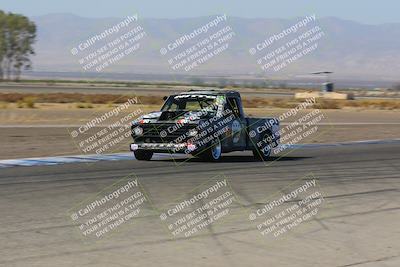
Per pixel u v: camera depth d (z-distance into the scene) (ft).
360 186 63.93
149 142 81.66
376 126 177.37
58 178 64.49
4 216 45.68
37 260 34.71
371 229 44.37
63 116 176.04
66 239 39.50
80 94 325.01
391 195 58.80
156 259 35.55
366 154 99.96
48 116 174.50
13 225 42.86
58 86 492.13
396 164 85.66
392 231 43.93
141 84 641.40
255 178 67.77
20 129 132.16
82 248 37.50
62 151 95.25
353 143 123.44
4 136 116.37
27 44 572.10
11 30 563.07
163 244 38.96
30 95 293.43
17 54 570.46
